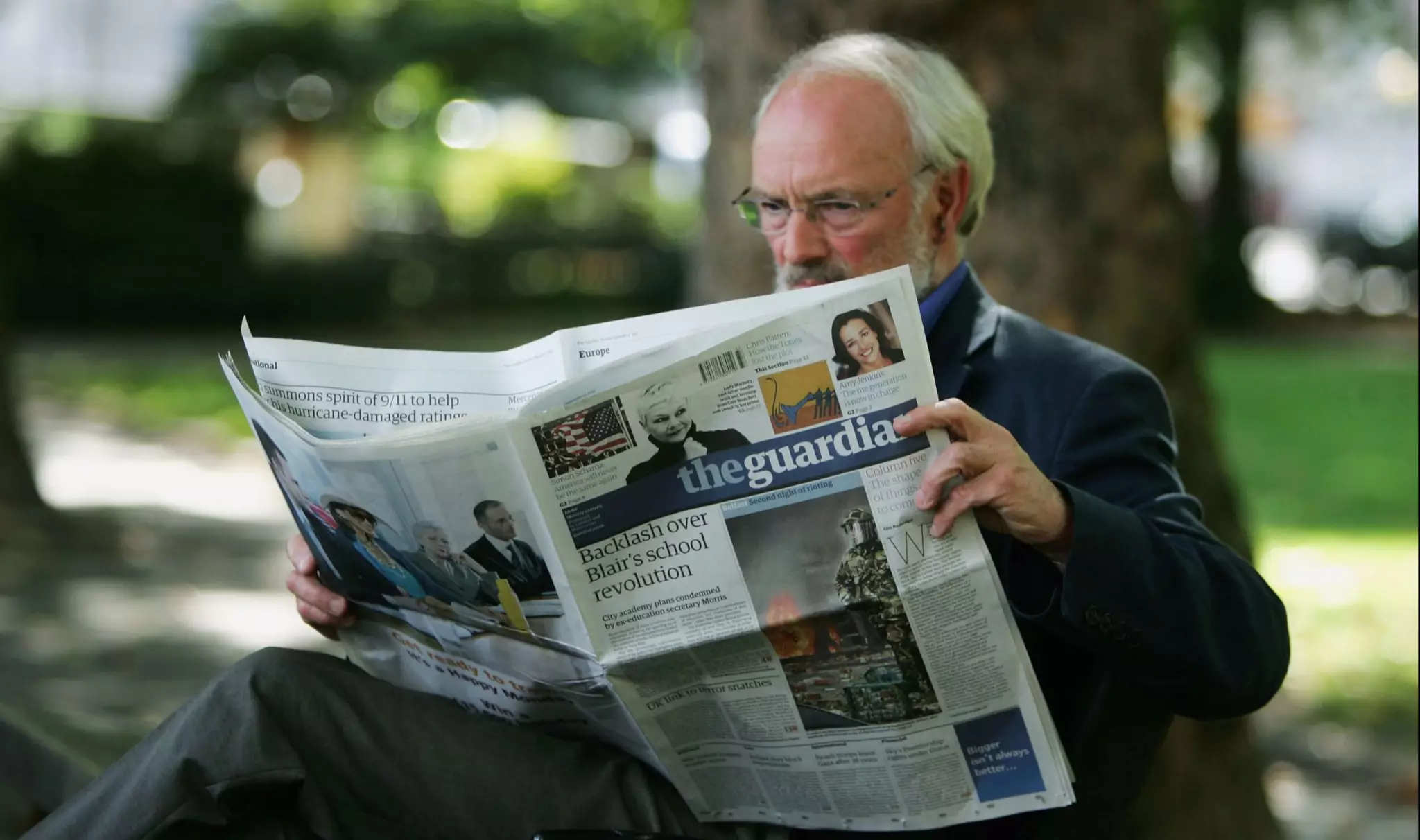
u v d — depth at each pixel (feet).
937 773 6.56
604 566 6.28
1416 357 74.79
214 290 73.05
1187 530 6.93
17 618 22.31
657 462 6.15
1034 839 6.89
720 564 6.27
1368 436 48.55
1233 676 6.66
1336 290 109.70
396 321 80.28
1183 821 11.55
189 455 39.45
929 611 6.26
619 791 6.89
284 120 92.43
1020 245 11.80
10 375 28.60
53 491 33.04
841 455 6.12
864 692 6.44
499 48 96.07
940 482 6.08
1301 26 89.25
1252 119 107.96
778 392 6.07
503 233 98.94
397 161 108.17
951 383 7.60
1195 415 12.26
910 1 11.60
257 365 6.75
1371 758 18.61
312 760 6.61
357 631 7.43
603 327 6.52
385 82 95.40
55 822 6.47
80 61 103.19
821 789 6.77
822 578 6.24
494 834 6.73
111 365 56.95
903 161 7.88
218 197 73.05
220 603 24.16
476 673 6.95
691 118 109.29
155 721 16.30
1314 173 122.83
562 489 6.14
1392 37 90.99
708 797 6.97
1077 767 6.91
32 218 70.13
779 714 6.59
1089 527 6.29
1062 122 11.78
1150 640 6.44
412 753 6.68
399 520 6.38
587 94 104.78
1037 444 7.36
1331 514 35.58
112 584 24.99
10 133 72.95
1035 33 11.76
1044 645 7.13
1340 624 24.91
